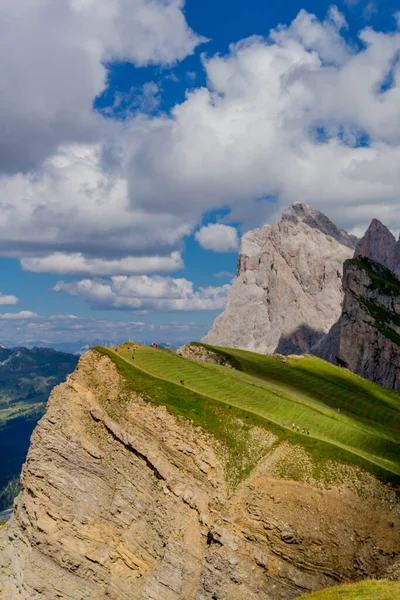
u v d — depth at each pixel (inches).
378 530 2564.0
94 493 2997.0
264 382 4301.2
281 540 2566.4
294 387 4680.1
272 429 3065.9
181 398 3262.8
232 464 2869.1
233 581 2500.0
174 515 2775.6
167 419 3078.2
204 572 2546.8
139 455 3009.4
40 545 2997.0
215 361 5103.3
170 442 2984.7
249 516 2637.8
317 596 1975.9
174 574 2635.3
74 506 2997.0
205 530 2679.6
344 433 3380.9
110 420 3154.5
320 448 2945.4
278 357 5861.2
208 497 2783.0
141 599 2674.7
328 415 3767.2
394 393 5511.8
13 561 3139.8
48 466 3095.5
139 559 2815.0
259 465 2851.9
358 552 2503.7
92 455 3070.9
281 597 2460.6
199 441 2977.4
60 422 3191.4
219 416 3139.8
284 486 2731.3
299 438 3014.3
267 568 2517.2
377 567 2442.2
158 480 2913.4
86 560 2898.6
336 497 2689.5
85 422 3213.6
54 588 2923.2
